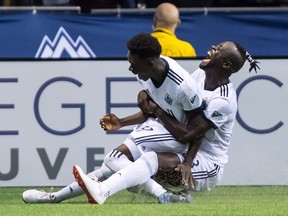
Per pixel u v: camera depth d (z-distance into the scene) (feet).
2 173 58.13
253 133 57.77
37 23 69.46
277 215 40.06
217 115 45.01
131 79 57.82
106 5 75.61
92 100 57.98
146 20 69.92
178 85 44.06
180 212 40.88
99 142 57.98
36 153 58.13
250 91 57.72
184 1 75.36
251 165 57.82
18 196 53.52
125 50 69.72
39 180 58.23
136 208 42.50
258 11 70.23
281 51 70.38
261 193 54.13
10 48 69.21
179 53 63.93
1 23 69.15
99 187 43.78
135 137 45.73
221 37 70.23
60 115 57.98
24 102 57.98
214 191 55.16
